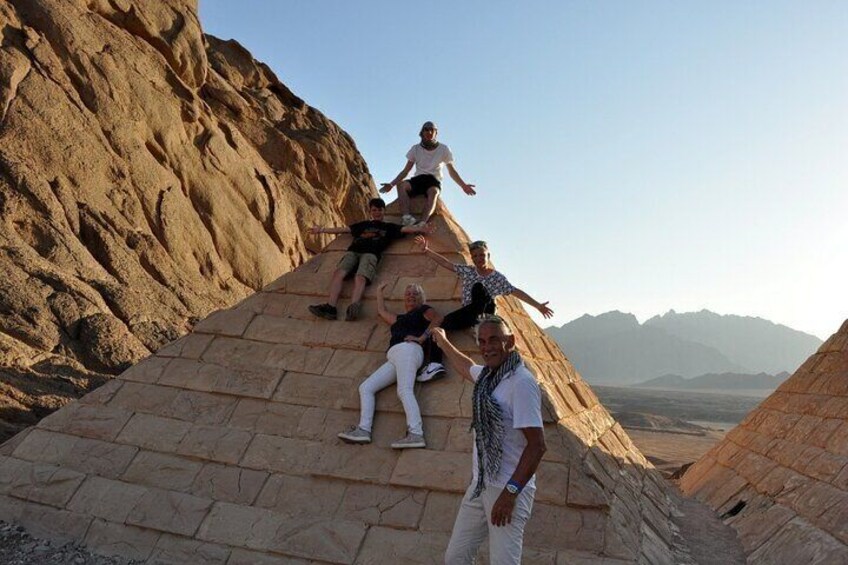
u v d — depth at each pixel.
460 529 4.70
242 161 26.42
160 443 7.17
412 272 8.34
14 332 12.84
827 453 8.98
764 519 8.80
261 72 34.59
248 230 25.23
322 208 31.88
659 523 8.12
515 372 4.56
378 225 8.61
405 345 7.01
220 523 6.40
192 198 23.58
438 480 6.30
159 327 16.23
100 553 6.34
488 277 7.47
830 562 6.76
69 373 12.61
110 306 15.77
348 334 7.84
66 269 16.00
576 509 5.93
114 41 22.78
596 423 9.06
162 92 23.64
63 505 6.79
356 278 8.19
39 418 10.64
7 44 19.30
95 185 19.45
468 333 7.41
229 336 8.11
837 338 11.61
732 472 11.80
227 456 6.93
